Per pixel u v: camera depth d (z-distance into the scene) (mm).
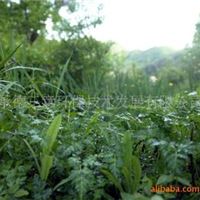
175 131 1563
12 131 1640
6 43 4066
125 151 1416
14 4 8055
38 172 1535
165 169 1446
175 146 1437
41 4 8320
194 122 1574
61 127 1657
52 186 1482
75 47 6691
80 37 7160
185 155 1390
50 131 1479
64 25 7398
